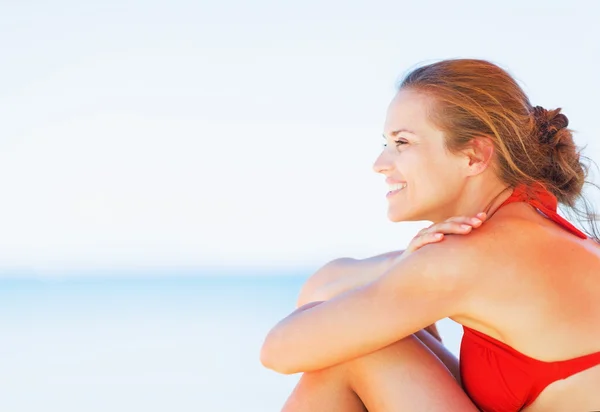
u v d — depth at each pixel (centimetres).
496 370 210
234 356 919
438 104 228
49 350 1010
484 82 227
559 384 203
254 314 1509
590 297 204
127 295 2316
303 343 214
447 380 214
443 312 207
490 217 225
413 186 234
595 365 201
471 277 204
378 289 210
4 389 715
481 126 224
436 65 236
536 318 202
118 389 711
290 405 224
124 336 1166
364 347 210
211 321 1388
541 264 205
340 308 212
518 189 224
